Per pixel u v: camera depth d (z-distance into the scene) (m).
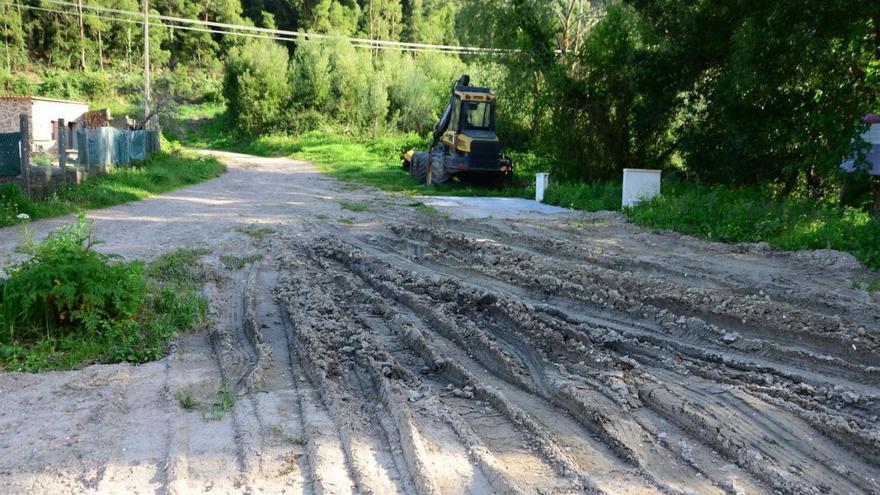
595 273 9.14
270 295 8.97
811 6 13.05
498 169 22.00
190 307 7.79
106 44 70.44
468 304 8.36
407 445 4.55
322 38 58.31
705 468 4.55
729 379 6.00
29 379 5.74
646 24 19.41
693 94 19.45
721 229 12.26
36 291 6.71
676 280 9.10
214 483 4.04
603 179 21.58
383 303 8.50
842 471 4.54
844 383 5.91
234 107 57.50
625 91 20.84
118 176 19.59
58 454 4.34
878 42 13.27
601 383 5.93
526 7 24.06
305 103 55.66
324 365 6.20
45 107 36.00
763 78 14.37
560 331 7.26
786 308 7.32
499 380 6.23
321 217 15.41
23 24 65.88
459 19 28.91
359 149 42.91
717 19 17.39
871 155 12.51
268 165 35.34
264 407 5.25
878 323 7.14
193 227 13.67
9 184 14.54
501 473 4.20
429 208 17.03
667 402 5.43
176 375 5.97
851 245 10.37
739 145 15.97
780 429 5.06
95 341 6.67
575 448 4.80
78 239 7.59
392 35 81.12
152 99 39.97
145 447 4.48
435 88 55.59
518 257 10.59
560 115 21.89
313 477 4.12
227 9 77.56
